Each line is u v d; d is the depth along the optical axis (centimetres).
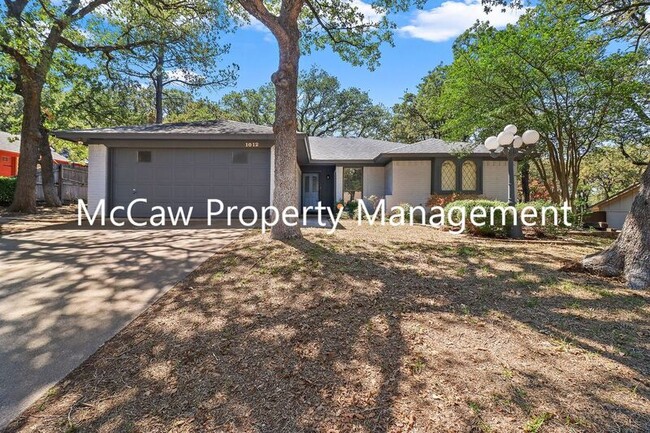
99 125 1555
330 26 878
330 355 247
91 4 1168
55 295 364
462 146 1266
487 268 469
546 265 487
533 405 192
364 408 194
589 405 192
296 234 631
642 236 411
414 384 213
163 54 1371
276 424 184
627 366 230
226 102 2892
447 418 184
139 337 276
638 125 953
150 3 1152
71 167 1820
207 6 1184
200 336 276
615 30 808
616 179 1864
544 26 856
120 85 1430
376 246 598
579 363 234
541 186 1688
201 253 537
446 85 1109
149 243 616
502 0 671
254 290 375
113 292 373
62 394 209
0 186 1384
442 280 414
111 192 1080
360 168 1619
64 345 265
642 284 389
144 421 187
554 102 975
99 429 181
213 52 1388
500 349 253
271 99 2930
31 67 1107
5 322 301
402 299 352
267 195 1088
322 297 356
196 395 208
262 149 1085
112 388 215
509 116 1004
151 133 1012
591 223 1170
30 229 795
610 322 299
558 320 303
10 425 185
